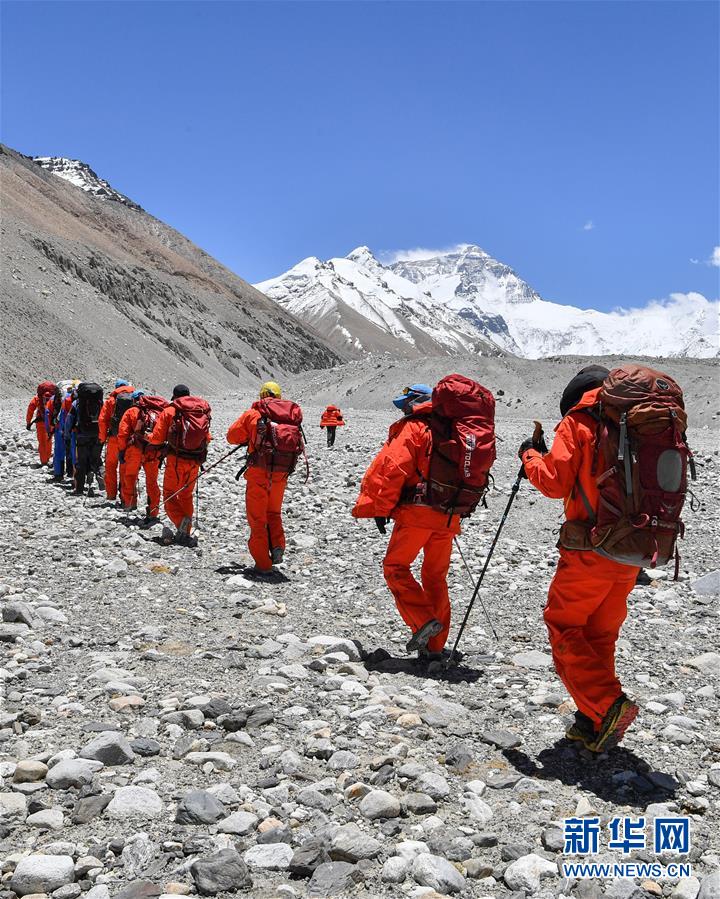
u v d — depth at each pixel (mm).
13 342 82188
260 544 10672
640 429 4734
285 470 10594
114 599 8883
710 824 4430
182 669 6699
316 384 93688
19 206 138250
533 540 14359
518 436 36375
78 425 16406
